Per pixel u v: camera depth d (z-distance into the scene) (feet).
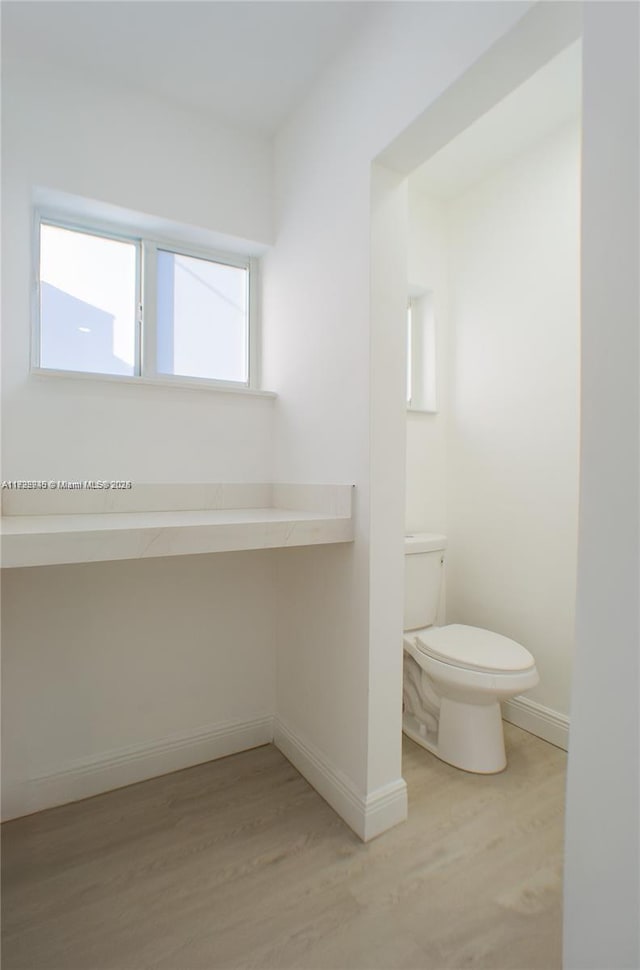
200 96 5.61
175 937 3.67
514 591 7.06
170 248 6.17
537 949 3.59
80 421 5.25
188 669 5.93
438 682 6.03
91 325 5.71
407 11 4.14
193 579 5.95
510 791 5.42
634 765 1.89
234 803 5.22
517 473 7.02
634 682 1.90
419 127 4.13
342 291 5.03
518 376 7.00
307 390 5.67
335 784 5.10
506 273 7.15
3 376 4.86
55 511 5.08
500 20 3.33
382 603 4.76
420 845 4.58
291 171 5.97
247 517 4.93
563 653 6.44
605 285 2.02
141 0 4.34
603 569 2.01
